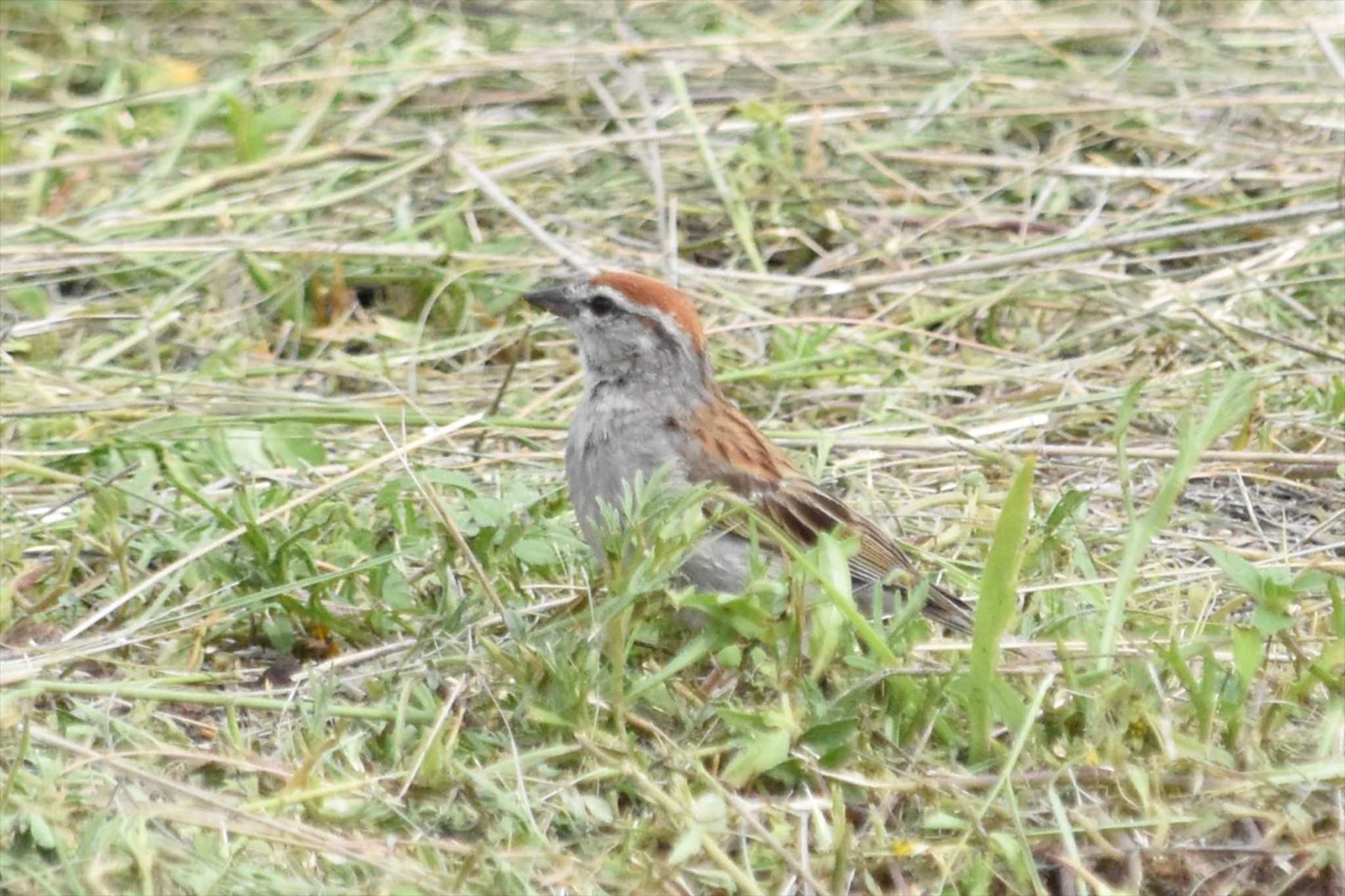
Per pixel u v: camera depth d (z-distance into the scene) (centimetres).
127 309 1295
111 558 995
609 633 804
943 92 1600
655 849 756
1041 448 1159
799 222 1469
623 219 1460
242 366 1259
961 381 1280
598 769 776
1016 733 783
